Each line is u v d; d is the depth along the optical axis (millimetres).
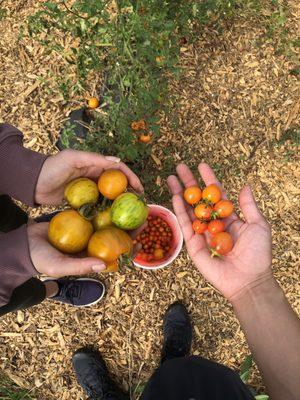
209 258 488
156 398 415
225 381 423
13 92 814
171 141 795
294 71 788
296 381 353
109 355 762
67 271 404
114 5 783
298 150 798
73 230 424
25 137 797
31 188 480
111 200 491
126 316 771
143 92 630
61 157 478
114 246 429
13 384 757
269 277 454
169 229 706
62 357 764
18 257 405
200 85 812
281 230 782
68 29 631
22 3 824
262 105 813
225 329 763
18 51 821
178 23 722
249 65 821
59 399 754
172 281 774
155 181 780
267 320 410
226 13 795
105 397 726
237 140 805
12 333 772
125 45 598
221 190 582
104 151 742
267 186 793
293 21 824
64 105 795
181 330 736
